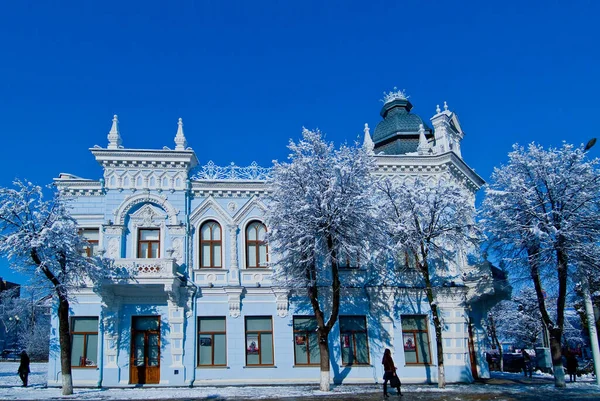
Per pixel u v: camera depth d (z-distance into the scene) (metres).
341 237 26.69
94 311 29.16
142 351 29.11
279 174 28.00
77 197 30.67
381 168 33.06
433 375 30.52
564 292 26.73
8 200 25.48
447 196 28.67
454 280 31.98
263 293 30.50
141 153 30.84
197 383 28.70
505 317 54.91
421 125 35.75
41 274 26.19
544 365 39.22
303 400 22.61
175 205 30.88
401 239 28.64
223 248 31.02
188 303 29.64
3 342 69.81
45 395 24.34
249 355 29.72
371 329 30.66
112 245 29.75
